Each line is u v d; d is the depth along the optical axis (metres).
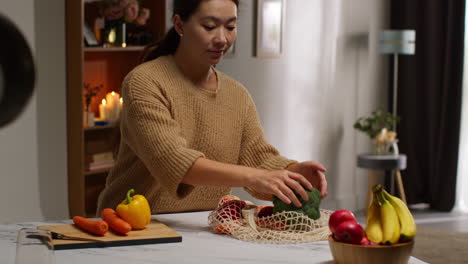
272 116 5.34
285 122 5.44
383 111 6.16
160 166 1.71
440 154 6.06
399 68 6.11
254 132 2.05
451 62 5.92
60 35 3.90
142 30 4.33
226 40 1.85
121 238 1.51
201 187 2.00
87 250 1.46
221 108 1.99
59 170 4.00
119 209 1.59
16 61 3.73
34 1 3.78
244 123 2.05
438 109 6.09
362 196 6.11
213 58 1.86
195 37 1.83
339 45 5.77
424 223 5.54
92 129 4.17
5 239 1.54
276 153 2.02
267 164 1.96
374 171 5.64
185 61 1.93
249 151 2.03
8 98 3.72
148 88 1.82
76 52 3.87
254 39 5.14
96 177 4.27
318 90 5.66
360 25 5.92
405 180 6.16
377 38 6.07
